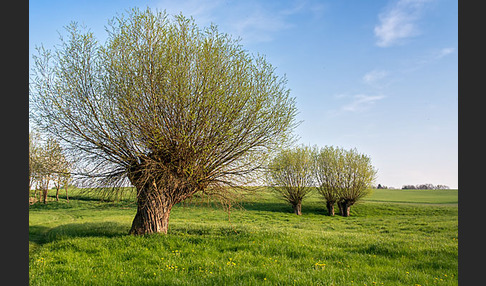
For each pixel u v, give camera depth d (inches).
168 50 580.7
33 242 679.1
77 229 798.5
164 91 577.6
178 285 345.7
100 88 587.5
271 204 2037.4
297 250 531.2
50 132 585.9
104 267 436.5
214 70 596.4
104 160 603.5
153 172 600.7
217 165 631.2
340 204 1840.6
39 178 614.9
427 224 1234.6
